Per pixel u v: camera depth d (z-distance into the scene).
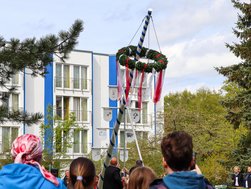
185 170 5.00
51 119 42.84
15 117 24.09
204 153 48.47
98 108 61.94
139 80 13.35
